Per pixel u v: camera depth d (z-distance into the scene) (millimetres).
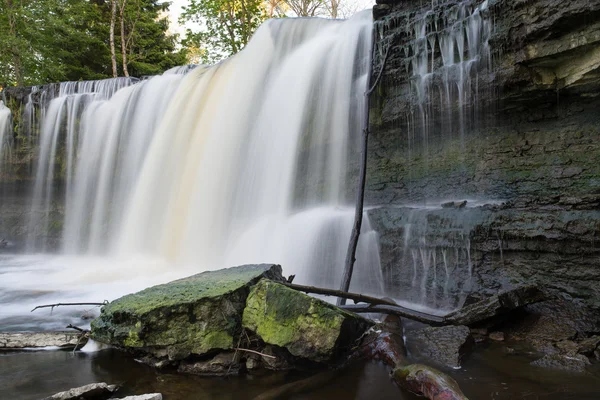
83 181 15867
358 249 7352
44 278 9930
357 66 9000
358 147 8883
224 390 3482
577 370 3693
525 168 6648
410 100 7922
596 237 4980
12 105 17562
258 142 10531
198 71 14172
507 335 4688
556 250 5316
